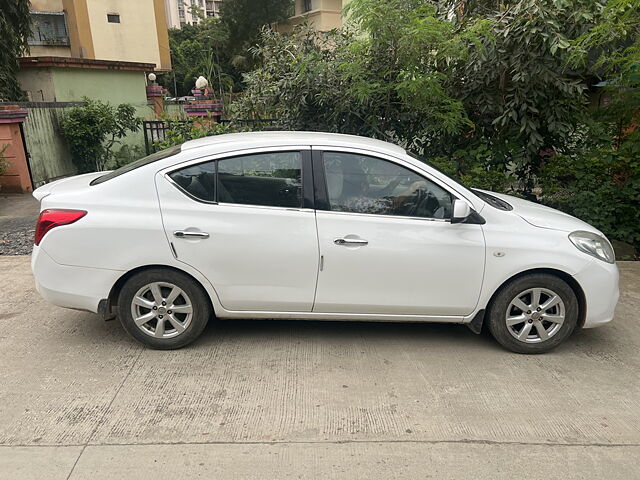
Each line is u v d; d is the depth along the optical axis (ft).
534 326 12.42
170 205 11.60
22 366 11.53
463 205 11.52
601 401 10.62
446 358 12.26
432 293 12.11
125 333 13.26
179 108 61.52
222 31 110.32
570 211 22.43
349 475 8.33
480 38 20.58
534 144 22.53
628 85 20.20
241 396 10.49
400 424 9.69
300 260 11.75
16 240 22.24
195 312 12.07
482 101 22.77
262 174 11.84
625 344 13.24
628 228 21.56
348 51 22.90
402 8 20.08
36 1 75.05
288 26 107.04
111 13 80.53
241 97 30.27
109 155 45.47
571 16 19.67
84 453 8.73
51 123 38.75
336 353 12.37
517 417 9.99
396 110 23.67
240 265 11.71
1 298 15.55
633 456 8.95
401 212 12.01
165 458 8.63
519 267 11.94
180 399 10.34
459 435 9.41
